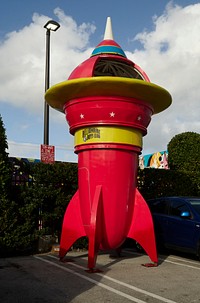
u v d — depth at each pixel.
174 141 14.91
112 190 7.41
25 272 6.99
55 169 10.21
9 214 9.11
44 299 5.17
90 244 7.08
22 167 10.13
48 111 11.71
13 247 9.06
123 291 5.61
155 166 18.34
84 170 7.66
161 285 6.00
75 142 7.92
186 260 8.57
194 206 8.90
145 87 7.17
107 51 7.96
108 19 8.58
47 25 11.94
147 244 7.70
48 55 12.08
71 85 7.13
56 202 10.07
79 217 7.98
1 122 9.41
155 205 10.16
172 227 9.05
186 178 13.06
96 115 7.35
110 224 7.42
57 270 7.17
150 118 8.05
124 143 7.46
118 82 6.92
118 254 9.12
